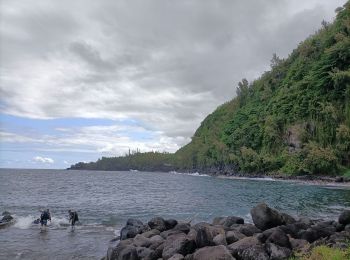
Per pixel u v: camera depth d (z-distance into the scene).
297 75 164.12
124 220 30.84
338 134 114.69
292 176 118.81
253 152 150.00
